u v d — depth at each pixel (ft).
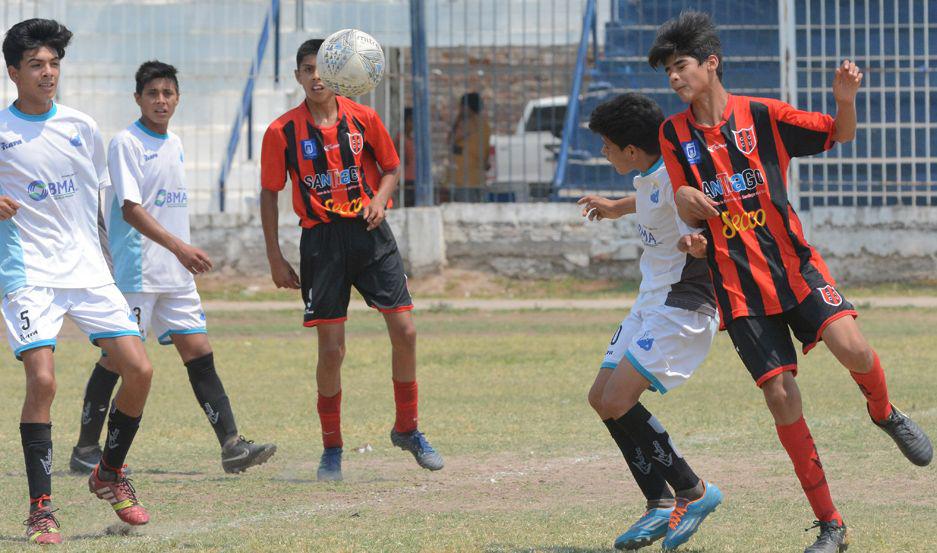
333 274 78.18
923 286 205.05
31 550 57.77
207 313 184.34
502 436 91.81
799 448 54.34
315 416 103.55
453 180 218.18
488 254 212.02
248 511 67.56
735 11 209.77
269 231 79.92
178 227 82.38
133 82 216.13
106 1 217.77
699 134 55.36
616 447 86.63
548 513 65.41
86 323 62.64
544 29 223.92
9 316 62.18
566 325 169.07
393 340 79.10
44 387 61.16
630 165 59.36
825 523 54.29
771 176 54.90
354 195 78.74
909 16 207.31
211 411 78.95
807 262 55.21
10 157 62.13
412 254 209.05
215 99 218.59
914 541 57.00
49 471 61.31
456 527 62.03
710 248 55.31
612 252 210.38
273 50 220.43
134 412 62.59
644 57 212.43
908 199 214.28
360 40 77.87
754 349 54.24
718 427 93.25
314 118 78.48
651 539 56.34
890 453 80.53
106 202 81.71
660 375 56.95
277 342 155.53
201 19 220.43
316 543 58.23
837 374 122.62
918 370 122.31
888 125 208.44
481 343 150.82
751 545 57.00
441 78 242.99
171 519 65.72
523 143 215.31
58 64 63.36
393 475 78.64
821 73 207.72
